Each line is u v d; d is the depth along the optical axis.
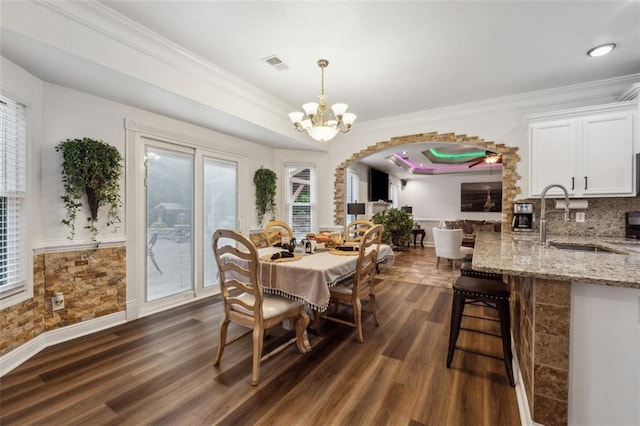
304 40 2.45
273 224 3.63
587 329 1.30
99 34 2.11
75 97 2.55
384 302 3.56
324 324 2.87
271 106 3.81
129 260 2.93
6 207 2.09
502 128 3.76
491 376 1.96
